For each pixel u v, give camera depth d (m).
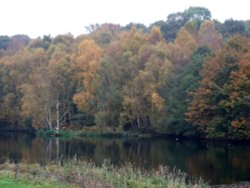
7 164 34.66
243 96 63.28
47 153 55.44
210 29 103.44
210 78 68.50
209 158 49.34
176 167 42.97
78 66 94.38
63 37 120.69
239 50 70.56
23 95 98.50
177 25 127.31
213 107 67.44
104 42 117.81
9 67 105.12
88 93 89.56
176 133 77.69
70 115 94.62
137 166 43.34
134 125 86.69
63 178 28.17
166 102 79.12
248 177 37.84
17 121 103.06
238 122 63.97
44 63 101.44
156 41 100.81
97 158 49.94
